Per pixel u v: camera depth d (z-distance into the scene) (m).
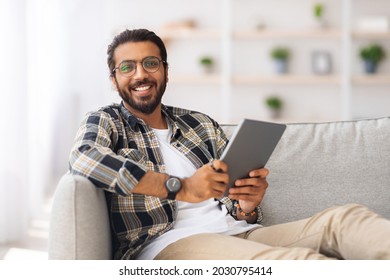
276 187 1.86
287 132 1.97
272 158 1.90
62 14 5.07
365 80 4.97
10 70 3.13
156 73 1.67
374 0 5.14
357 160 1.89
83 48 5.57
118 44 1.67
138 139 1.61
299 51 5.23
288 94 5.28
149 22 5.27
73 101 5.54
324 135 1.95
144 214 1.48
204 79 5.06
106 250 1.42
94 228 1.33
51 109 4.77
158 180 1.37
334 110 5.27
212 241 1.41
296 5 5.21
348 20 4.95
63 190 1.31
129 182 1.34
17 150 3.15
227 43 5.03
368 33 4.93
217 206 1.69
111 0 5.12
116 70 1.66
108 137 1.51
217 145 1.82
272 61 5.18
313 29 5.10
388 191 1.86
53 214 1.32
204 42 5.28
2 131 3.09
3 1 3.09
